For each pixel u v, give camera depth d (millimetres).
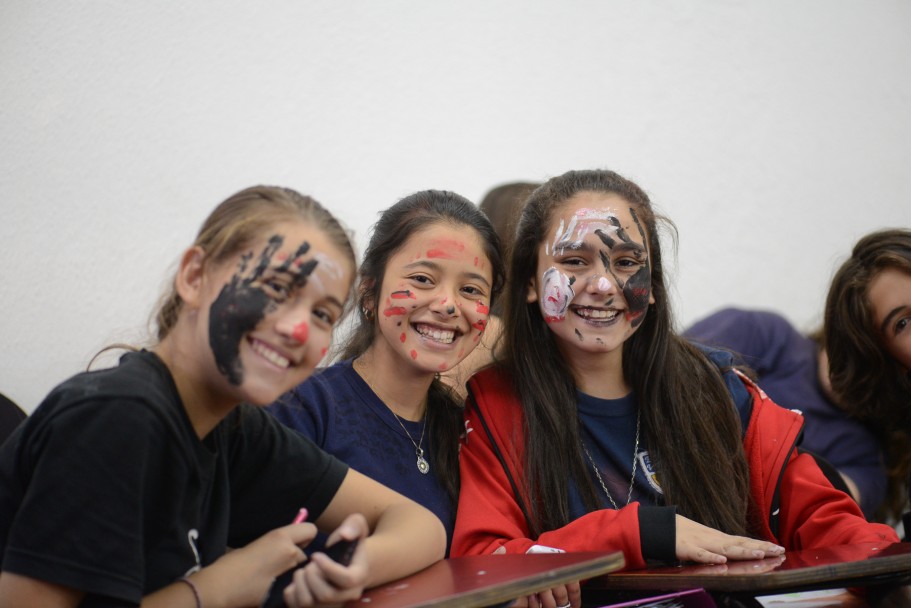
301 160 3217
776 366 3094
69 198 2938
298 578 1359
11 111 2943
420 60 3398
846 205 3773
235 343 1434
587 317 2207
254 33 3168
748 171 3705
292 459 1673
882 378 2693
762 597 1857
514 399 2285
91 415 1327
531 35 3523
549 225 2273
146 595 1397
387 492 1752
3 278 2844
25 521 1288
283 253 1463
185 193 3039
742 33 3689
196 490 1473
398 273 2105
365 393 2154
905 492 2869
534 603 1777
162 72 3053
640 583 1720
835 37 3758
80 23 3012
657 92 3639
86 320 2871
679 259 3645
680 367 2312
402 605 1274
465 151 3439
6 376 2775
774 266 3711
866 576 1735
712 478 2191
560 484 2160
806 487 2174
